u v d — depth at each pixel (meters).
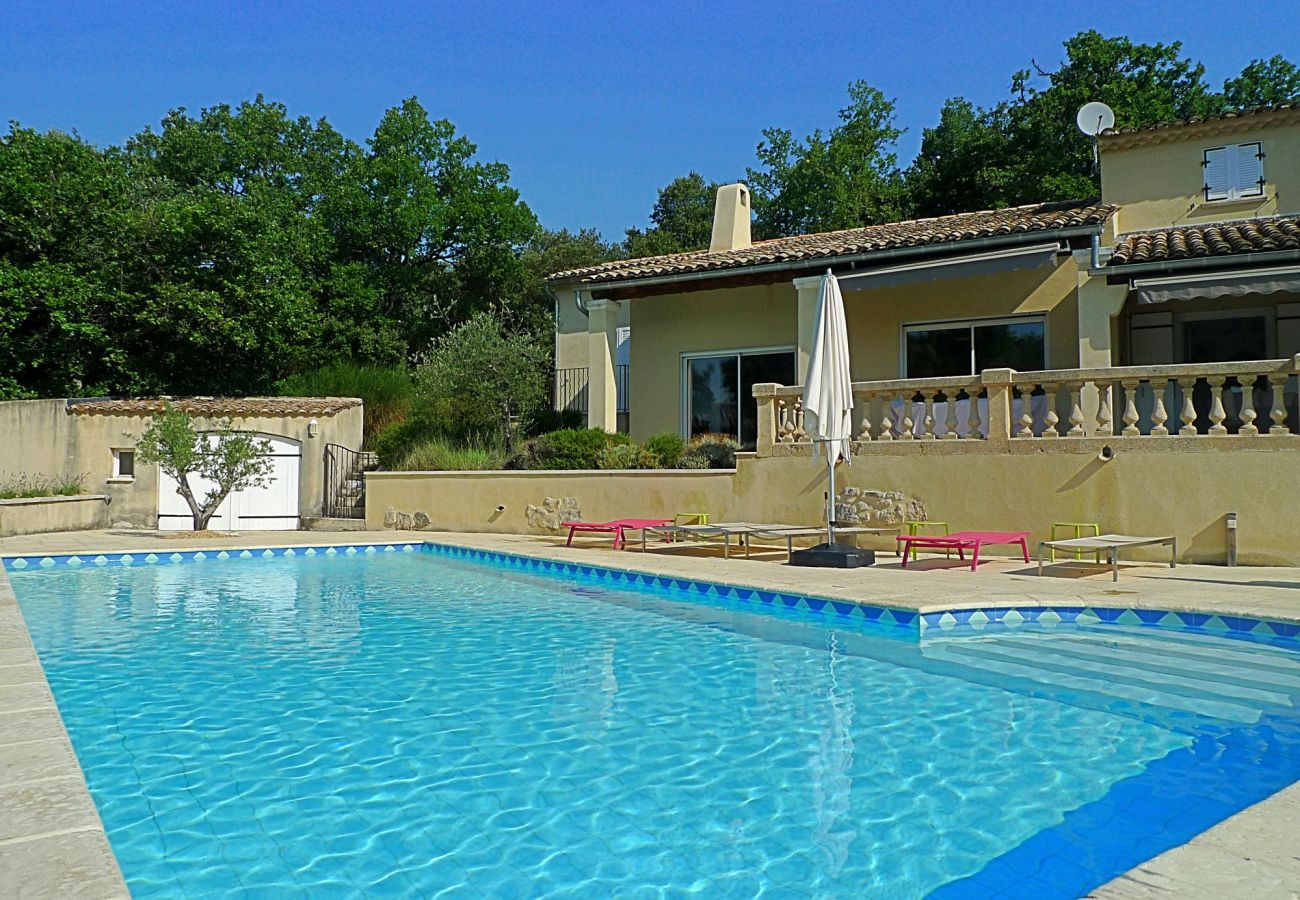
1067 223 13.70
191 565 14.66
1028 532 11.71
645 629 8.67
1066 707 5.71
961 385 12.41
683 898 3.18
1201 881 2.60
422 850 3.63
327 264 38.91
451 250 45.06
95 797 4.25
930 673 6.68
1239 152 16.12
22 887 2.53
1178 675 6.48
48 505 18.55
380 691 6.32
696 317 18.42
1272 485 10.34
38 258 26.91
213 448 18.05
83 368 26.77
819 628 8.55
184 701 6.07
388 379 24.33
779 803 4.13
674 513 15.18
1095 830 3.77
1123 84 34.75
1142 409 14.57
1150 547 10.97
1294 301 14.03
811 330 15.89
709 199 58.19
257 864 3.50
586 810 4.07
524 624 9.01
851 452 13.24
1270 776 4.42
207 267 29.64
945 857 3.52
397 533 17.80
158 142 42.28
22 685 5.15
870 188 45.41
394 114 42.88
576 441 17.23
